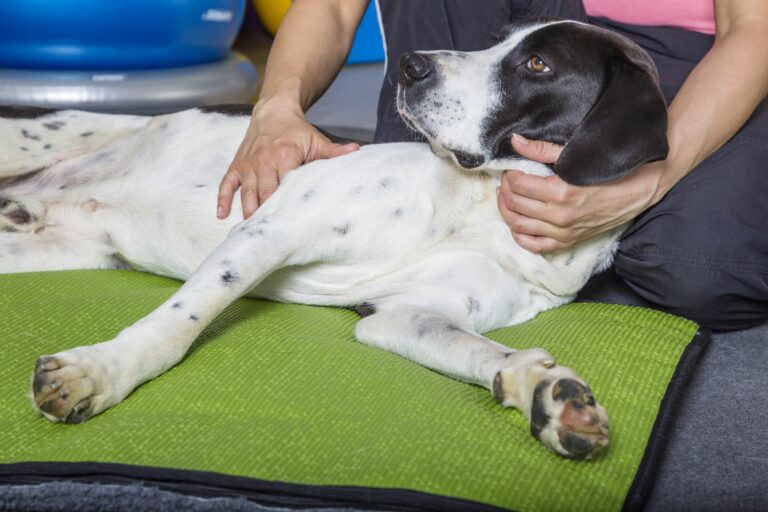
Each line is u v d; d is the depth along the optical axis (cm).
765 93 241
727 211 237
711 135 230
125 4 412
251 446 164
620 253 248
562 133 220
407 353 208
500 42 231
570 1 279
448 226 227
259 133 245
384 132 292
